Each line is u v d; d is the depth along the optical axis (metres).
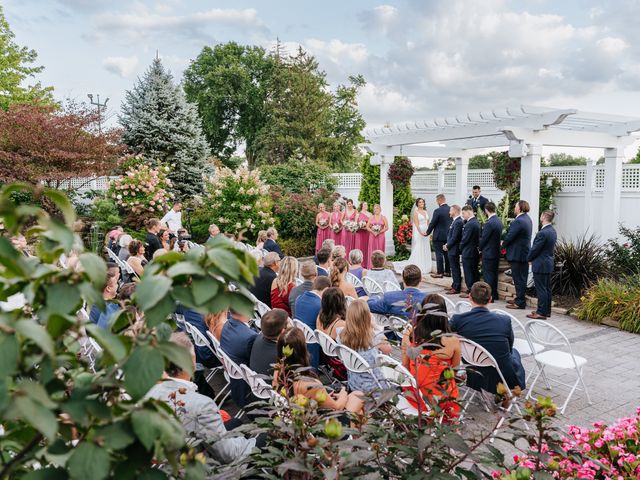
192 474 1.05
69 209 0.91
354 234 12.67
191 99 42.53
